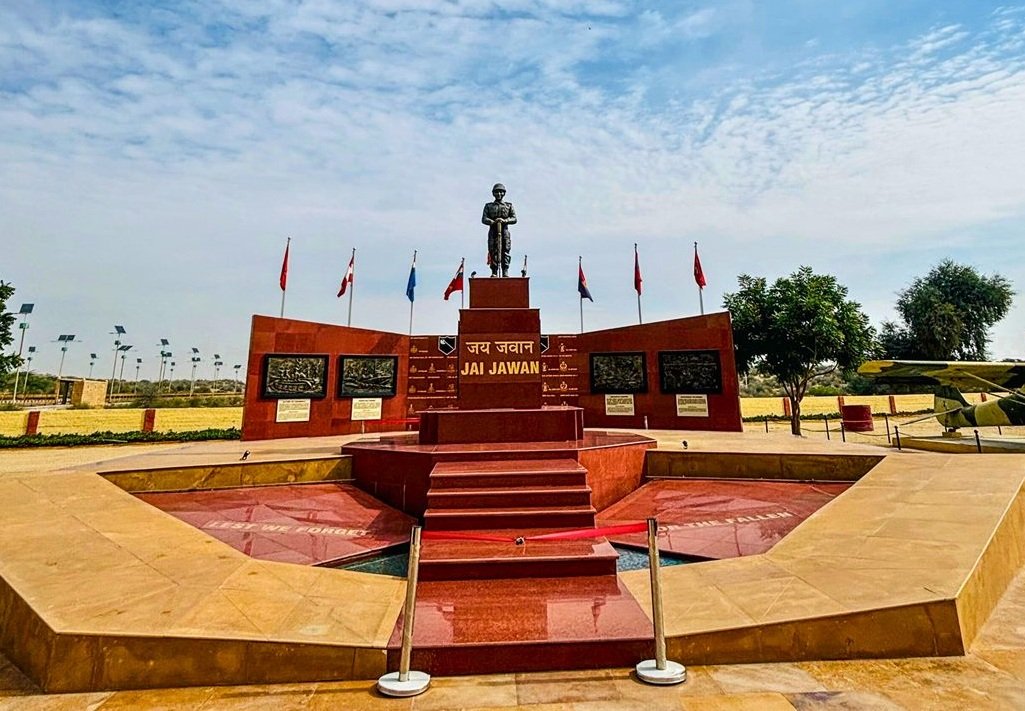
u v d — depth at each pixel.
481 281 12.16
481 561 5.70
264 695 3.80
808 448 11.52
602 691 3.79
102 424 26.25
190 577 5.25
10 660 4.39
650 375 18.56
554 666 4.17
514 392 11.39
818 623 4.20
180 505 9.16
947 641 4.17
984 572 5.16
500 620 4.63
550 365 20.05
